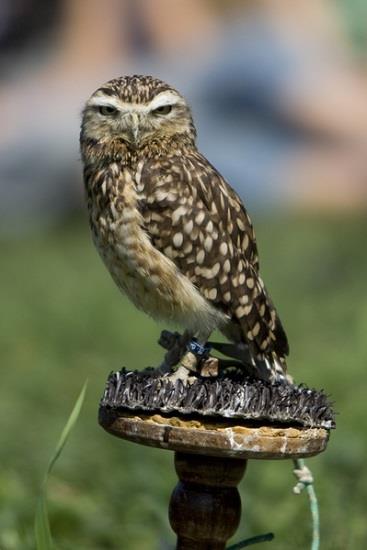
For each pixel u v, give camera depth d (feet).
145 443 22.09
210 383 22.07
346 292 61.46
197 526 22.52
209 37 99.86
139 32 101.81
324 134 97.04
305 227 82.64
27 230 95.04
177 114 29.43
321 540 30.58
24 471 35.01
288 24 99.66
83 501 32.55
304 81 97.81
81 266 75.61
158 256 28.02
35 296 64.08
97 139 29.30
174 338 25.99
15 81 101.09
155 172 28.40
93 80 101.09
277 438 21.74
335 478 34.09
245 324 27.63
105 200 28.50
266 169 96.84
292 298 62.34
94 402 44.47
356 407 37.58
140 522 31.86
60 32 102.22
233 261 28.12
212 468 22.35
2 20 101.35
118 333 56.18
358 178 96.27
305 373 41.88
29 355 51.70
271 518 31.58
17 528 29.96
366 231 75.20
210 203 28.27
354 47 98.99
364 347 42.73
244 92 97.96
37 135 98.37
